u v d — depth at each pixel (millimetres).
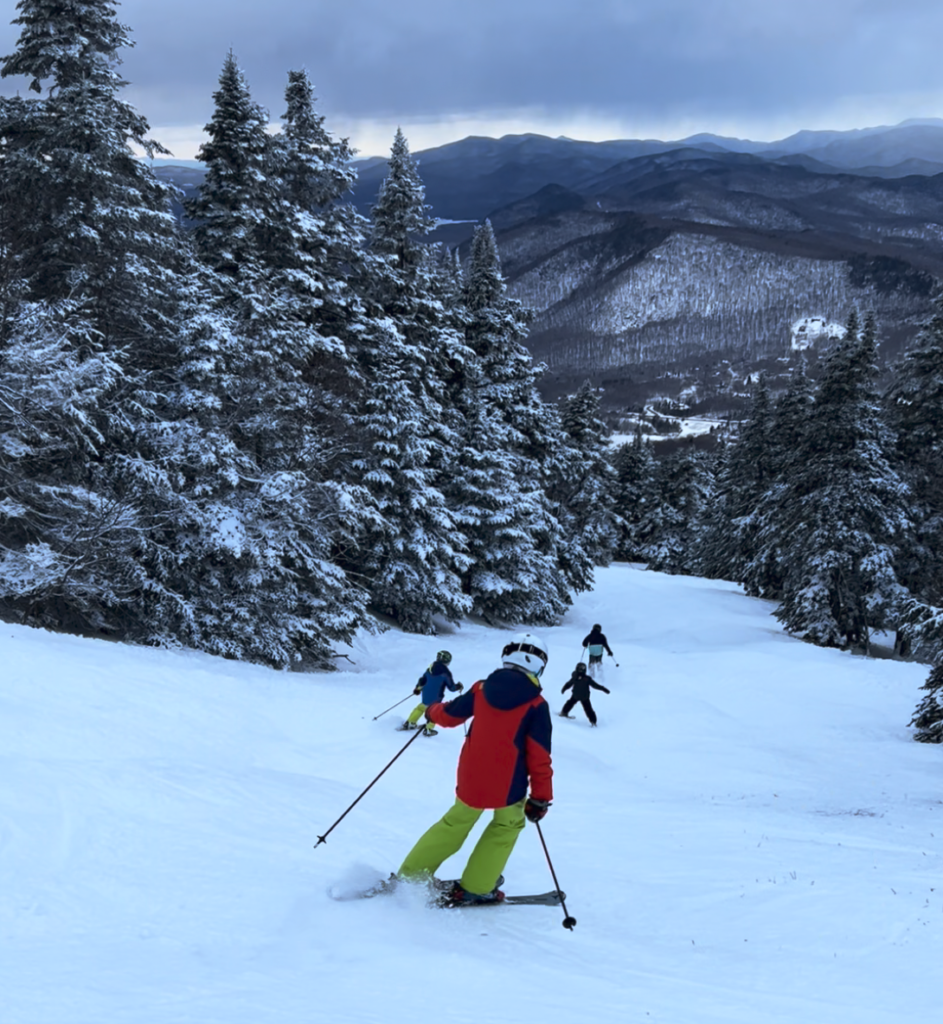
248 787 6668
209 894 4266
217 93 20641
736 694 19469
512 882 5492
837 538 30578
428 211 27203
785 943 4410
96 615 16172
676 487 73125
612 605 39219
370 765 9727
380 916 4129
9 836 4574
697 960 4121
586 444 48906
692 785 12094
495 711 4570
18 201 16438
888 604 30188
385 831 6148
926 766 13898
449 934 4074
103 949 3523
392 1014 2988
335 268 25047
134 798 5641
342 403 23234
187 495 16922
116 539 15859
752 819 8859
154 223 18547
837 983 3805
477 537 30141
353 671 19703
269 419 18438
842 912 4906
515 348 35312
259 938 3795
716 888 5523
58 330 15609
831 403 32500
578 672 16203
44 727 7918
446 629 27766
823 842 7516
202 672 13078
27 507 15039
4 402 14406
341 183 24484
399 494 25859
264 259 22297
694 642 30188
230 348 17312
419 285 27516
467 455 29859
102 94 17266
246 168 20656
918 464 31750
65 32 17688
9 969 3195
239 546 16297
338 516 19844
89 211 16859
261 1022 2805
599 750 13945
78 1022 2717
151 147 19188
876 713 18188
